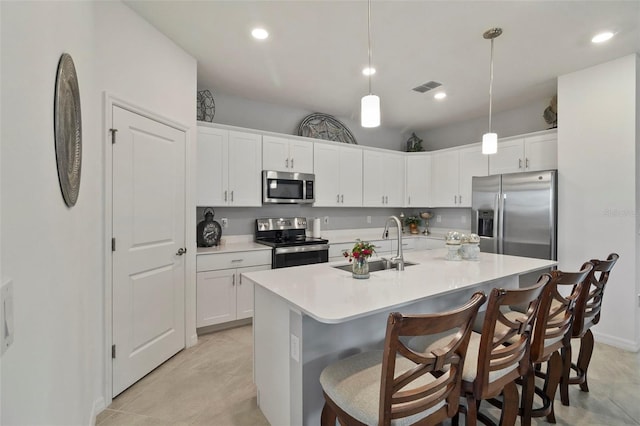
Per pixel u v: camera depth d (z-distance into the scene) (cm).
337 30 253
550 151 364
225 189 358
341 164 452
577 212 317
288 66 315
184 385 231
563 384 207
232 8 225
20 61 75
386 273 213
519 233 352
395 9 226
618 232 293
